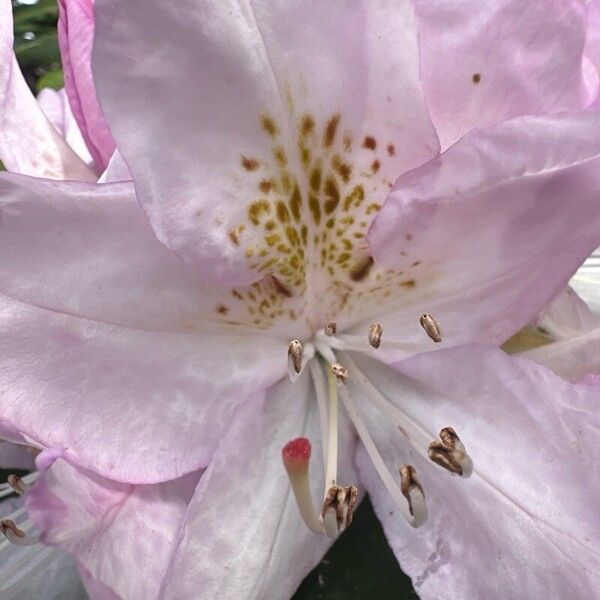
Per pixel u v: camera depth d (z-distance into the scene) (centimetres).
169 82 7
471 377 9
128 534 8
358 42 7
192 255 7
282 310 9
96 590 8
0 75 9
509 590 9
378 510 9
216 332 8
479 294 9
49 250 7
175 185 7
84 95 9
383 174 8
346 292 9
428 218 8
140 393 8
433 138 8
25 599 9
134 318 8
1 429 8
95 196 7
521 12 8
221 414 8
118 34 6
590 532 8
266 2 7
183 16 7
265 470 9
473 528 9
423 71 8
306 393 9
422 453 9
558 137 7
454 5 8
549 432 8
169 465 8
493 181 8
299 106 8
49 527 7
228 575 8
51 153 10
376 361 9
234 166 7
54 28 18
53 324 7
